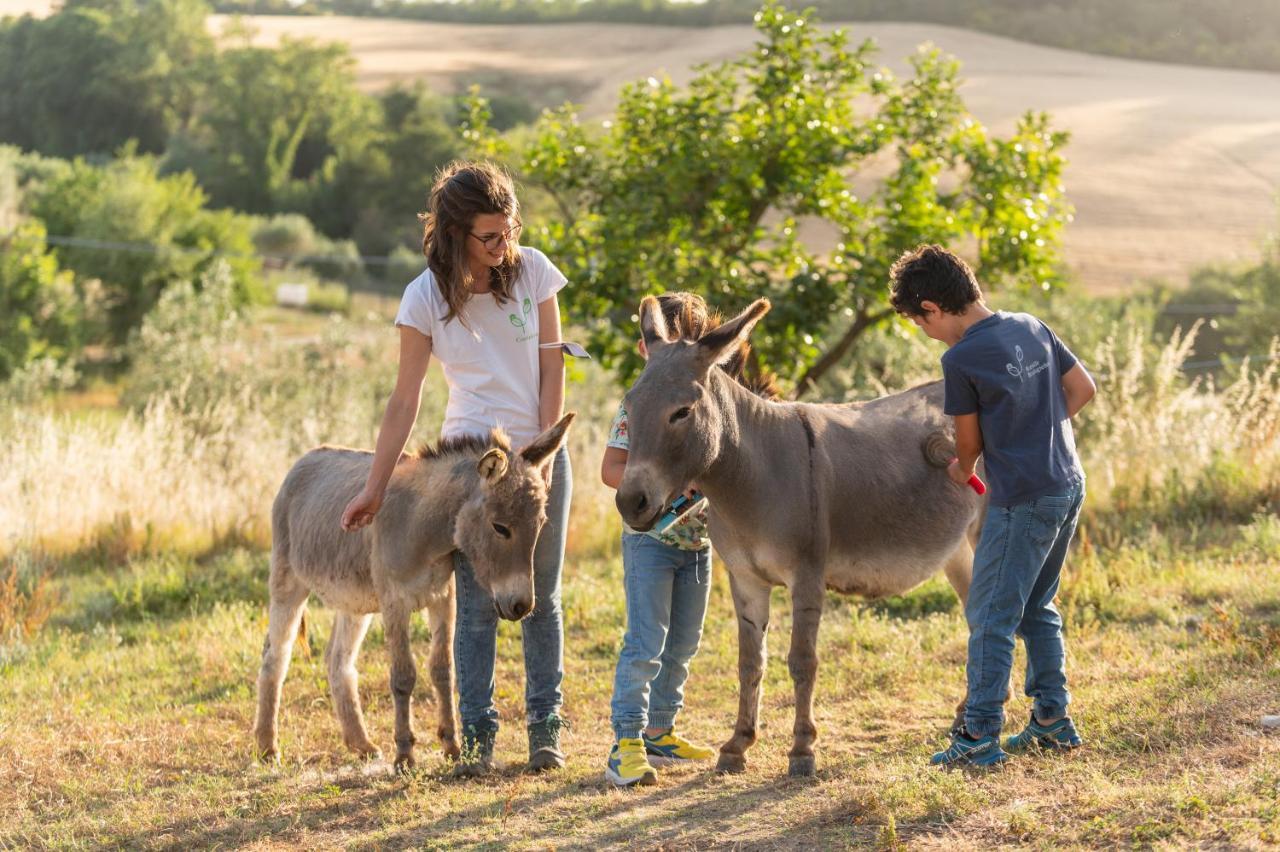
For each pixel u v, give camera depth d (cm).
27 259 3850
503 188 506
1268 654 584
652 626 533
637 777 508
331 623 902
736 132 1425
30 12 12231
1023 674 649
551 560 537
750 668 529
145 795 546
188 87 10769
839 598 888
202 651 841
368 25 14025
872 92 1463
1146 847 373
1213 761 439
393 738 632
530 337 536
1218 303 4203
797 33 1431
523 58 11606
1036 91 8500
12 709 709
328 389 2102
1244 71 9944
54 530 1252
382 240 7762
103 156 9831
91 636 934
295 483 622
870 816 427
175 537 1250
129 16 11219
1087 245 5322
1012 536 468
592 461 1388
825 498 521
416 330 521
